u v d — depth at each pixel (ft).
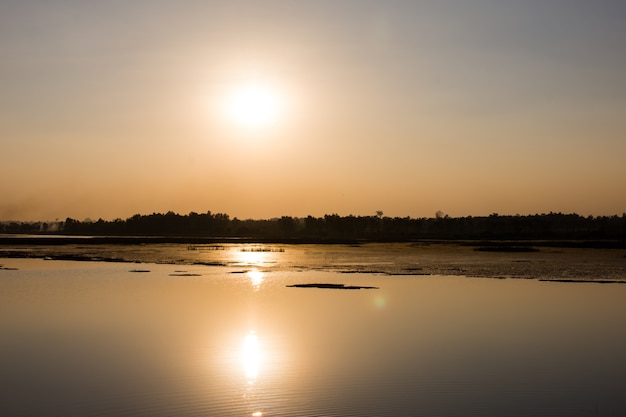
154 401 67.51
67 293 155.74
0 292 157.69
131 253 328.08
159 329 107.86
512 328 109.81
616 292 158.51
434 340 99.60
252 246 436.35
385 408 65.51
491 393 70.69
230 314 123.44
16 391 71.56
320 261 268.00
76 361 85.46
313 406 65.77
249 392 70.74
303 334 103.81
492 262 254.88
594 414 64.54
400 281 184.24
